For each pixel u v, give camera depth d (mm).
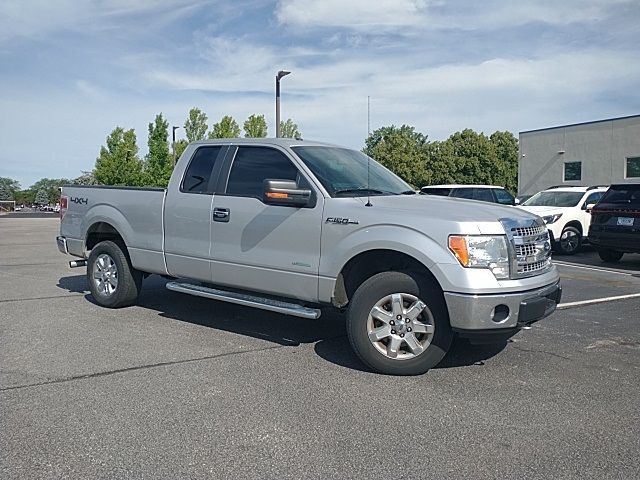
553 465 3383
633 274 11156
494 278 4605
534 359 5406
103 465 3340
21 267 11547
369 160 6555
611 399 4414
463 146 62312
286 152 5785
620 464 3402
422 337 4867
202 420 3959
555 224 14102
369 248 4965
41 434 3727
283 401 4309
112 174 38844
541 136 38469
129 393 4438
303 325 6609
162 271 6703
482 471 3305
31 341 5848
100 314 7105
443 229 4688
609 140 34250
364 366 5133
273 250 5617
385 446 3602
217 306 7582
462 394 4484
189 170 6488
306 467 3336
